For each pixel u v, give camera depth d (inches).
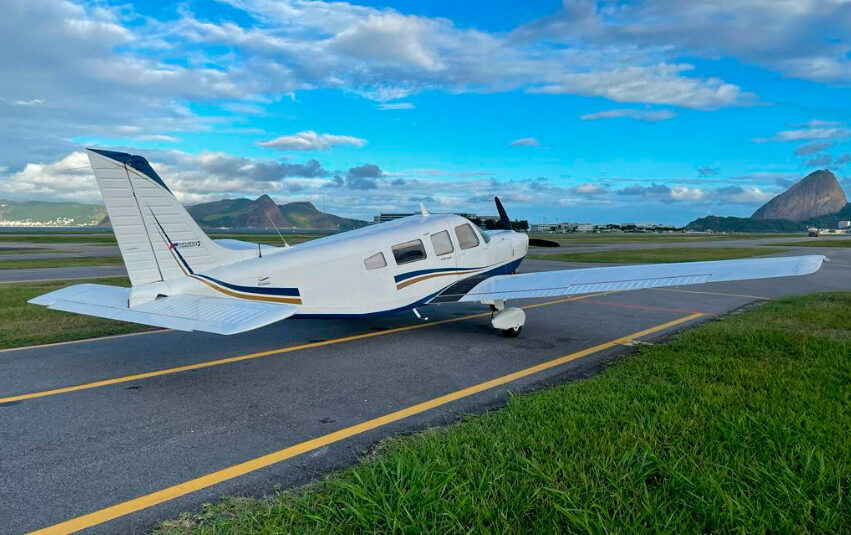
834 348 236.2
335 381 212.1
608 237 3420.3
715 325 310.2
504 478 112.3
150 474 127.8
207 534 97.8
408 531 93.4
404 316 382.6
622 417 148.0
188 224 251.1
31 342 289.6
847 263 941.2
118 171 234.2
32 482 123.4
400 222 315.9
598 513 95.7
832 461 114.9
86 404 183.3
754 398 161.6
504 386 203.2
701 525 93.6
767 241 2519.7
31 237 2923.2
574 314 388.8
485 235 349.1
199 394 195.0
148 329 329.4
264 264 255.4
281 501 110.0
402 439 147.3
